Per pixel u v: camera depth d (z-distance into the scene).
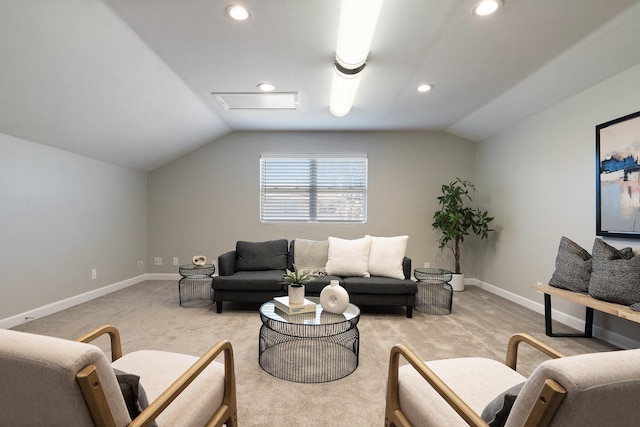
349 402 1.77
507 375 1.26
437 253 4.97
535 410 0.67
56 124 2.92
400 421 1.19
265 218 5.04
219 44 2.44
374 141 4.98
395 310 3.55
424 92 3.40
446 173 4.96
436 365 1.33
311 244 3.86
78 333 2.75
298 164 5.04
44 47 2.09
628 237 2.47
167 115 3.64
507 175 4.14
